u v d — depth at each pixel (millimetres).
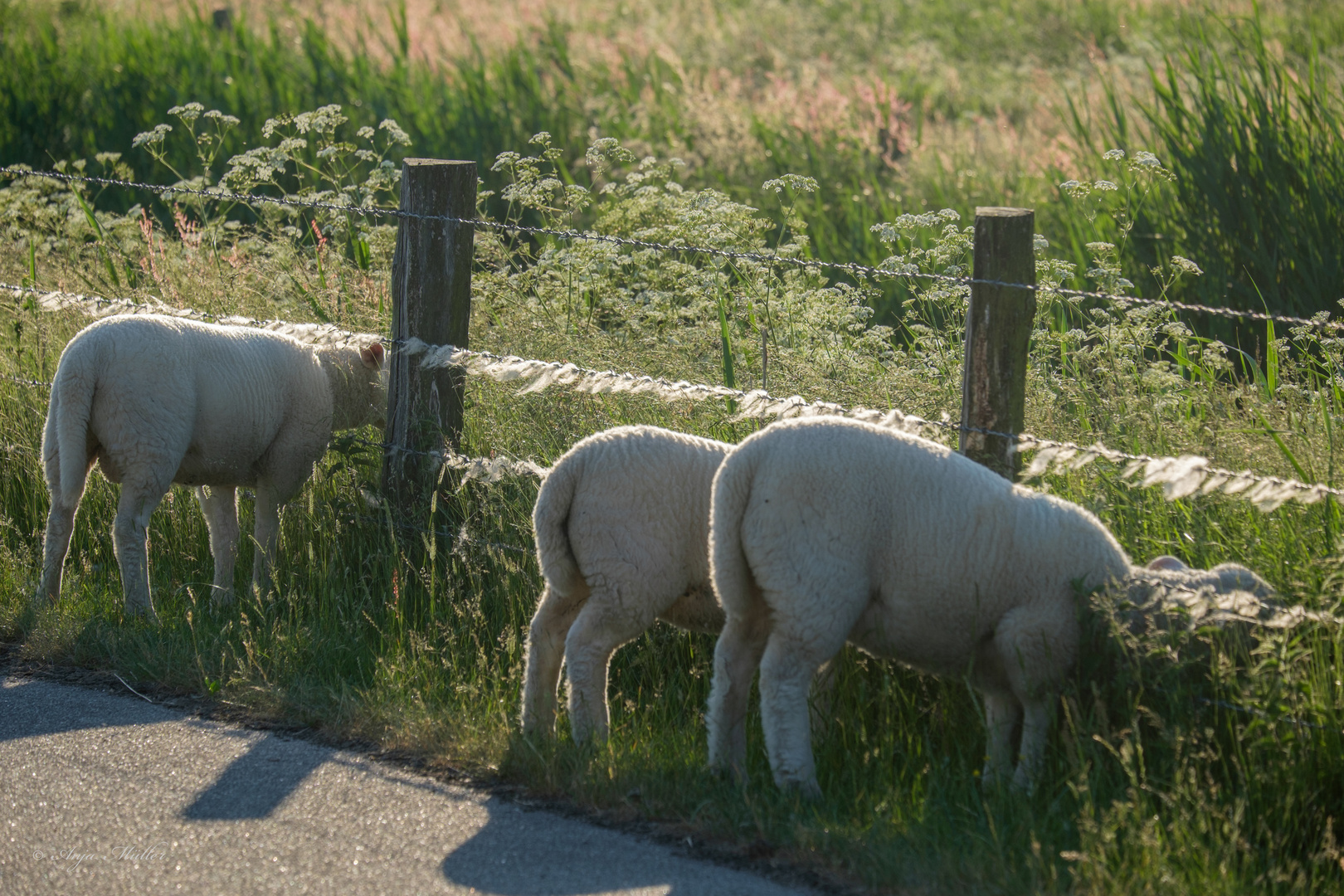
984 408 8812
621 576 8258
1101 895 6430
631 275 15734
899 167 23859
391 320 12391
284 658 9648
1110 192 18859
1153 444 10484
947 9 42000
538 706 8781
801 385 11461
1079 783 7266
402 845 7059
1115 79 27625
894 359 12656
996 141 25219
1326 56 24891
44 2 35500
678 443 8508
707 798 7566
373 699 8977
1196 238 18094
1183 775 7332
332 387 11734
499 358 10703
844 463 7551
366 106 26672
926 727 8555
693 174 24250
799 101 27266
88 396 10180
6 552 11625
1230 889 6469
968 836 7156
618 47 31625
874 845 6922
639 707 9195
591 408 11562
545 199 16500
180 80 27844
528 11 36312
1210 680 7699
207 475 10977
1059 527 7652
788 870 6875
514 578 10281
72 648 9883
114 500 12398
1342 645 7582
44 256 17531
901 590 7664
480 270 15758
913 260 16516
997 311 8688
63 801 7469
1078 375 12414
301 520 11836
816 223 21406
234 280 14977
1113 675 7770
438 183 11047
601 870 6828
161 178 24844
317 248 15766
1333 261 16703
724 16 42031
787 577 7512
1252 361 12750
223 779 7871
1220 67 20672
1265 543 8867
